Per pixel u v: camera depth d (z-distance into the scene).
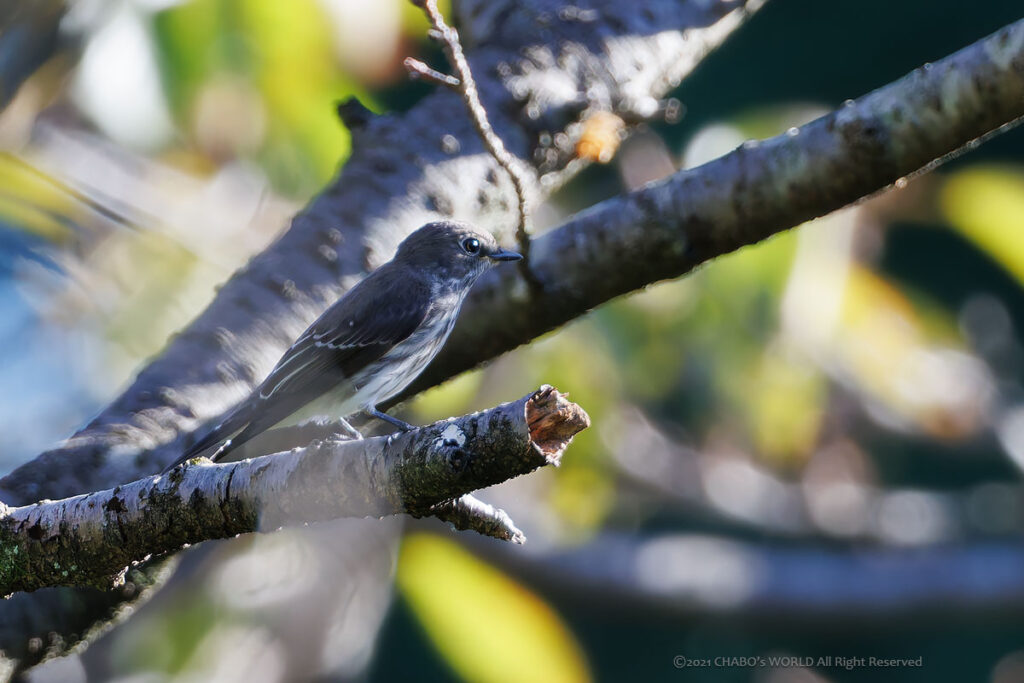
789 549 17.56
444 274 9.55
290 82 9.62
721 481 16.47
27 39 8.59
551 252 8.04
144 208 10.87
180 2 8.80
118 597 7.71
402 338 9.18
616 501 16.36
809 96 23.88
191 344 8.17
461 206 8.76
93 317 12.13
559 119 9.12
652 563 16.41
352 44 9.26
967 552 17.83
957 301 23.61
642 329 12.41
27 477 7.35
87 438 7.61
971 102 6.91
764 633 17.39
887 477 20.33
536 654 10.53
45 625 7.49
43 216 10.52
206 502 6.02
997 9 23.72
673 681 22.73
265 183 11.13
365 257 8.47
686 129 23.12
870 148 7.20
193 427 7.82
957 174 11.20
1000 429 16.25
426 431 5.64
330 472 5.77
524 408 5.39
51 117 10.41
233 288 8.43
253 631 14.58
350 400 9.09
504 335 8.42
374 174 8.74
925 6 23.89
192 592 14.14
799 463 16.12
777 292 11.52
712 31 9.96
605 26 9.52
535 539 15.77
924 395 13.05
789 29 23.81
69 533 6.27
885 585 17.39
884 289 12.55
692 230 7.75
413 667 22.75
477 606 10.60
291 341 8.26
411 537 10.80
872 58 24.00
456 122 8.95
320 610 14.89
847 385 12.59
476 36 9.91
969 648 23.64
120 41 8.70
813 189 7.44
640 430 16.23
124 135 8.86
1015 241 10.90
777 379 12.24
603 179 15.27
